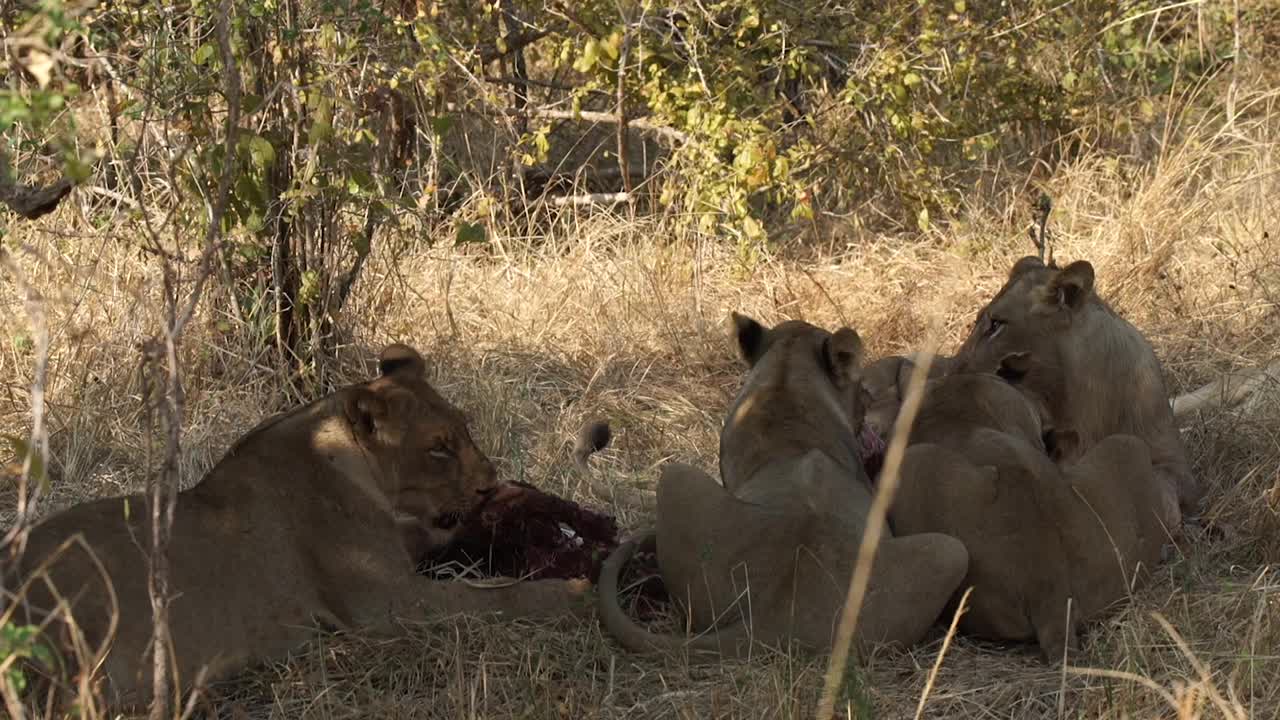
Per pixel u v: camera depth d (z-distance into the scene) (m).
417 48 13.18
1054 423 9.81
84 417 10.93
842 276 14.81
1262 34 19.22
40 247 12.72
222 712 7.49
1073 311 9.77
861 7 15.81
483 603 8.25
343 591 8.01
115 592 7.25
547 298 13.95
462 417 8.62
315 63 11.31
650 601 8.66
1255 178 15.34
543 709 7.35
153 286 12.05
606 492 9.98
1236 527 9.63
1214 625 8.09
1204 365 12.41
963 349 10.16
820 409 8.89
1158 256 14.12
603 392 12.01
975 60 15.38
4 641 5.47
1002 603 8.05
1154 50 18.09
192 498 7.78
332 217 11.58
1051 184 16.08
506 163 15.98
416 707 7.43
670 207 15.59
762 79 16.67
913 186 15.47
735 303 14.17
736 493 8.58
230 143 6.97
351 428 8.26
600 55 13.51
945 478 8.27
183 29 11.88
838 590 7.77
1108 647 7.94
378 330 12.84
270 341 11.81
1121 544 8.32
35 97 5.32
